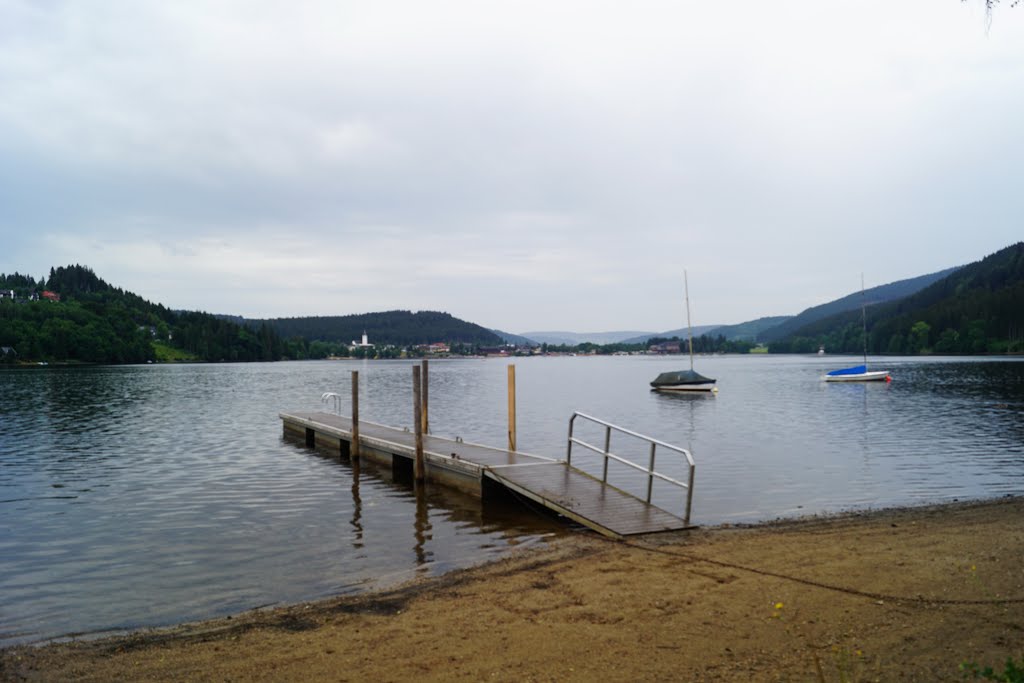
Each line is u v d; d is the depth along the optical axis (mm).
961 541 10531
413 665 6488
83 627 8531
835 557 9734
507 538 12664
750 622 7230
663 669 6098
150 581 10430
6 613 9078
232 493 17469
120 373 104000
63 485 18641
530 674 6141
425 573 10523
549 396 57969
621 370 140375
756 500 15727
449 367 166000
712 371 114750
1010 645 6262
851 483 17750
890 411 37656
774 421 34438
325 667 6551
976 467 19797
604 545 11109
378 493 17359
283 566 11117
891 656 6133
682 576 9062
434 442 21188
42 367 131000
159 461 22844
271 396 56688
